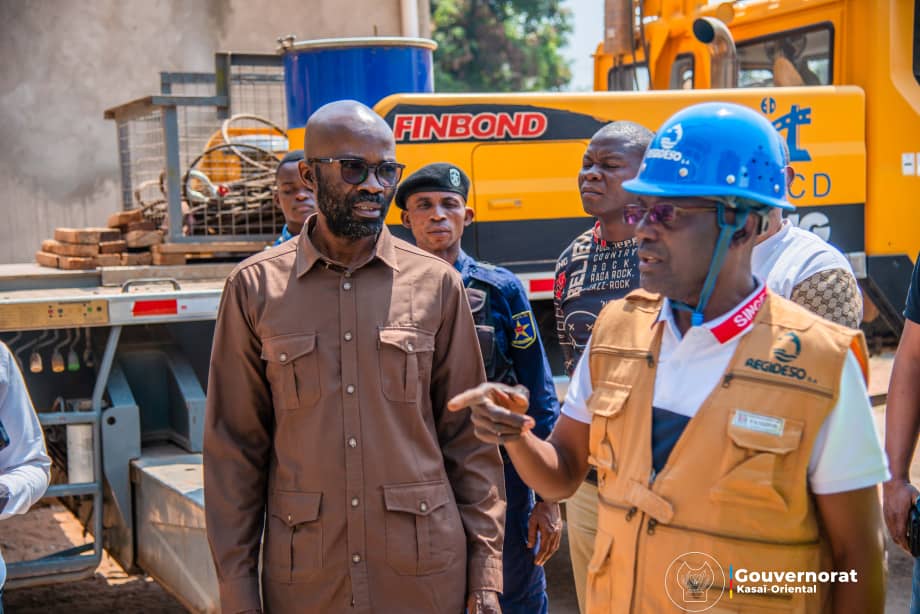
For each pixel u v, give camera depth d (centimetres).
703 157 184
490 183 505
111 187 923
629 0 689
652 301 203
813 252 269
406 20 980
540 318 538
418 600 237
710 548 181
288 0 956
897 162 579
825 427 179
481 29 3117
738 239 187
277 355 238
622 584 192
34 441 281
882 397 598
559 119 514
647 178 189
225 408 248
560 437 218
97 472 409
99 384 411
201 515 354
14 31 884
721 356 186
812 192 563
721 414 182
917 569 260
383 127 242
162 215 546
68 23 899
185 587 372
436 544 239
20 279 464
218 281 491
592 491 312
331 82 525
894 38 572
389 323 241
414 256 251
